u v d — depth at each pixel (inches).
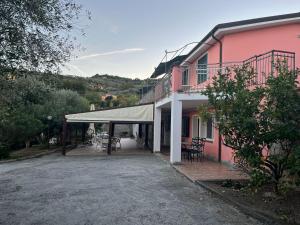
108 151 816.3
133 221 241.4
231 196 306.8
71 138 1199.6
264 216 243.8
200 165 544.1
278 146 301.4
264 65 482.9
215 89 313.7
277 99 273.9
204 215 256.8
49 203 298.8
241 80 307.4
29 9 177.8
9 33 177.2
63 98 1141.1
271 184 352.5
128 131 1969.7
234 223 236.4
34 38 190.9
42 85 214.4
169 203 296.0
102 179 434.6
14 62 187.0
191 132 794.8
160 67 909.8
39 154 817.5
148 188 368.2
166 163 610.9
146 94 1229.7
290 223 225.5
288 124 267.7
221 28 545.6
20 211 271.1
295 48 519.8
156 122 821.9
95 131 1716.3
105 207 282.4
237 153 295.6
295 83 290.5
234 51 560.7
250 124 277.0
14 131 796.6
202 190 354.6
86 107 1298.0
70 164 616.4
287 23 524.4
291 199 293.0
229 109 295.0
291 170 271.4
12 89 195.6
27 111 876.0
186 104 620.7
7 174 498.0
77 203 297.9
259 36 544.1
